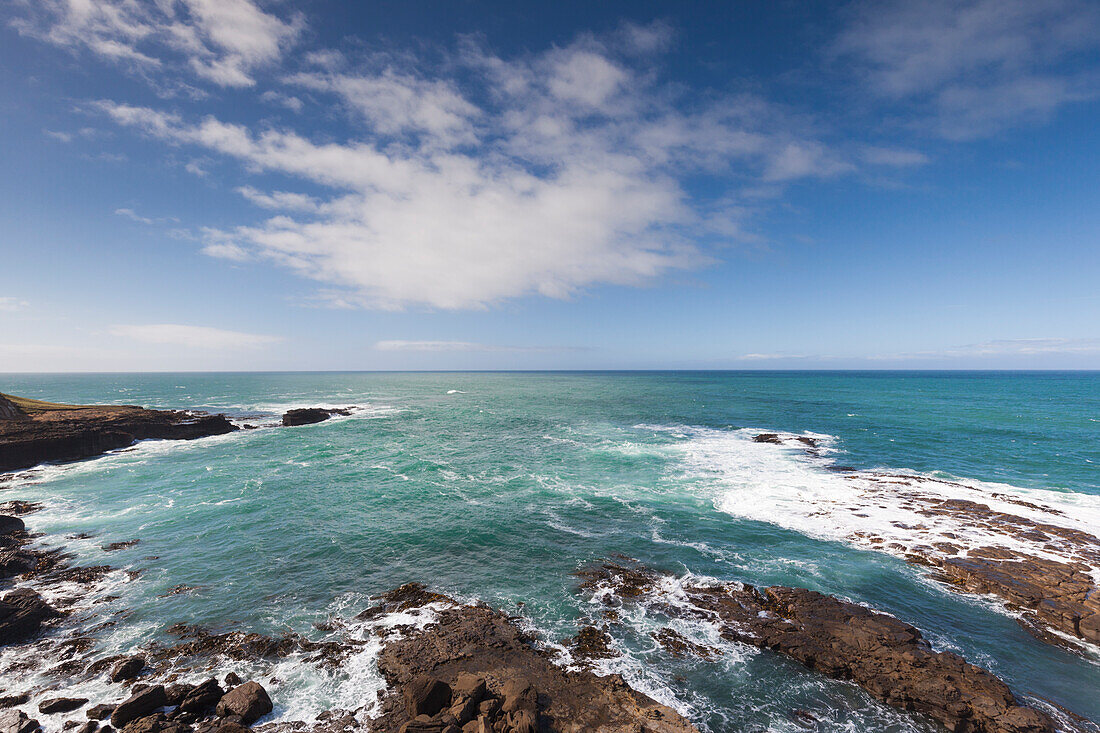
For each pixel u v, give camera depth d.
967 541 21.64
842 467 35.34
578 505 27.33
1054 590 17.12
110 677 13.07
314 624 15.70
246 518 25.55
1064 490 29.02
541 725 11.19
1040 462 36.03
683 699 12.40
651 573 19.12
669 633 15.15
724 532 23.20
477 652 14.08
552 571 19.38
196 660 13.90
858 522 24.17
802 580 18.48
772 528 23.64
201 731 11.14
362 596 17.50
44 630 15.30
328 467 37.25
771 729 11.54
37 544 22.17
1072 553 20.23
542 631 15.23
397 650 14.16
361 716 11.74
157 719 11.26
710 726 11.60
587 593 17.61
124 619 15.98
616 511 26.28
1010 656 14.24
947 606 16.73
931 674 12.72
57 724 11.39
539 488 30.77
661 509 26.52
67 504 28.05
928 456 38.56
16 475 34.88
